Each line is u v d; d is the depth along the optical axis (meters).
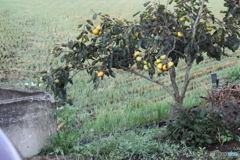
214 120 5.98
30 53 16.16
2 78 12.10
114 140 5.73
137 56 6.39
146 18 6.76
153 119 7.80
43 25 22.97
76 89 10.67
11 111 5.11
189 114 6.02
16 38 19.14
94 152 5.41
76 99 9.74
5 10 27.03
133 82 11.45
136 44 6.41
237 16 6.90
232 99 5.78
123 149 5.41
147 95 9.96
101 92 10.42
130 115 7.81
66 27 22.66
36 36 19.88
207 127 5.90
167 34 6.15
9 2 30.47
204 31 6.76
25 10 27.61
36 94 5.81
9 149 1.86
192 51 6.26
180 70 13.06
